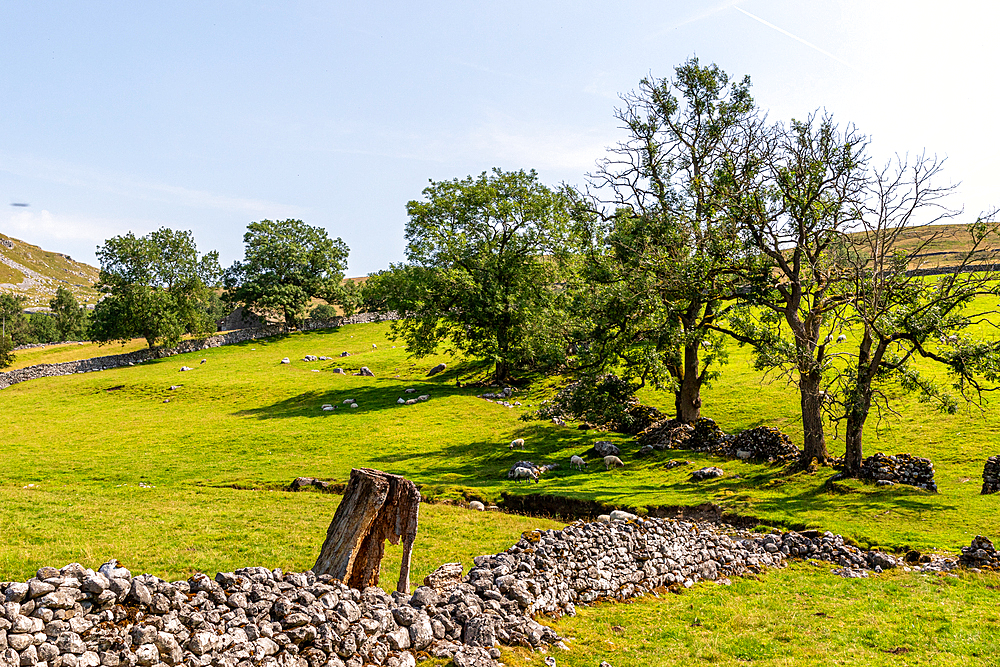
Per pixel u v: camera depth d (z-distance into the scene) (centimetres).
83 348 10881
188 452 4531
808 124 3425
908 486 3005
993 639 1384
